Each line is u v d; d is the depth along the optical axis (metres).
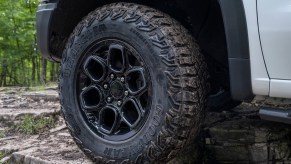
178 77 2.26
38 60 17.83
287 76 2.07
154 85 2.32
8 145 3.53
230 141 2.98
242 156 2.95
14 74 17.78
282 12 2.06
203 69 2.41
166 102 2.27
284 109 2.13
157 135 2.30
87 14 2.96
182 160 2.81
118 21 2.47
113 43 2.51
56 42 2.96
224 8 2.21
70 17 2.92
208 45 3.00
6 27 14.59
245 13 2.17
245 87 2.18
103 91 2.55
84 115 2.63
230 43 2.21
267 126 2.94
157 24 2.37
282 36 2.06
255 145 2.89
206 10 2.81
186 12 2.89
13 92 6.72
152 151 2.32
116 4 2.59
